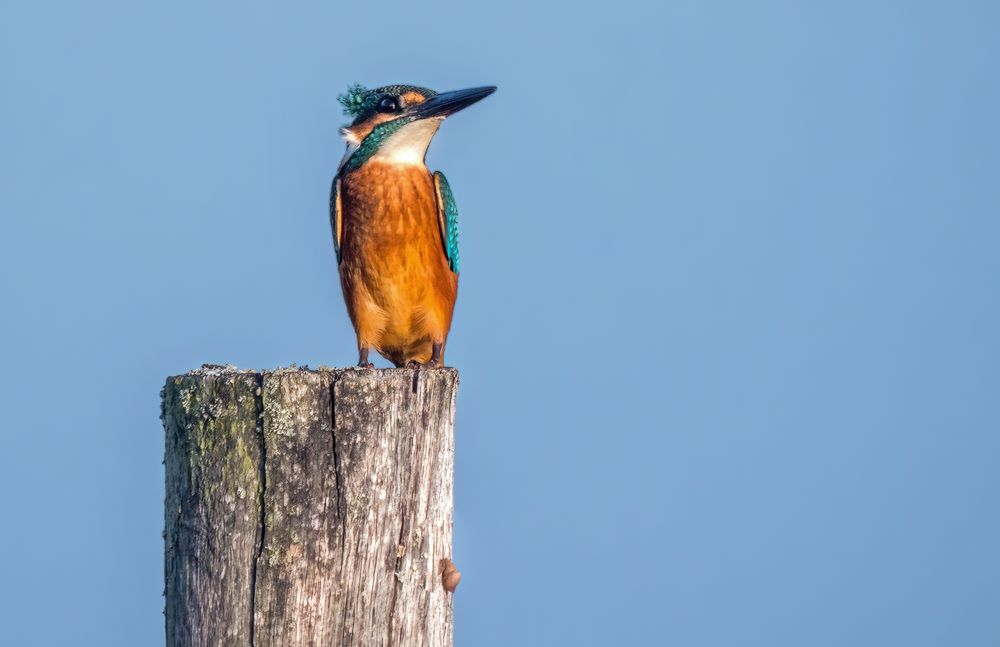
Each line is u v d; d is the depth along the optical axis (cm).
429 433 824
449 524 848
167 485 826
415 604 819
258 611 772
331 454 791
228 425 790
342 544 789
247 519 782
